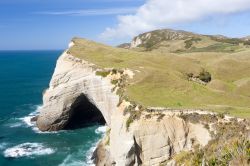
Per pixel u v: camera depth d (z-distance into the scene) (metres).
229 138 32.59
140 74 58.03
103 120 74.94
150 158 42.94
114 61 69.88
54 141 61.94
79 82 67.31
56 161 52.16
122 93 53.44
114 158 46.28
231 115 40.47
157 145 42.88
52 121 69.00
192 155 35.03
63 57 73.81
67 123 70.38
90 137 63.94
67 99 68.88
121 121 47.03
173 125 43.28
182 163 34.78
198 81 73.69
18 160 52.91
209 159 24.03
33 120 77.12
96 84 63.16
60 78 70.25
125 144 43.94
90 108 73.94
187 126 42.97
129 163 43.44
